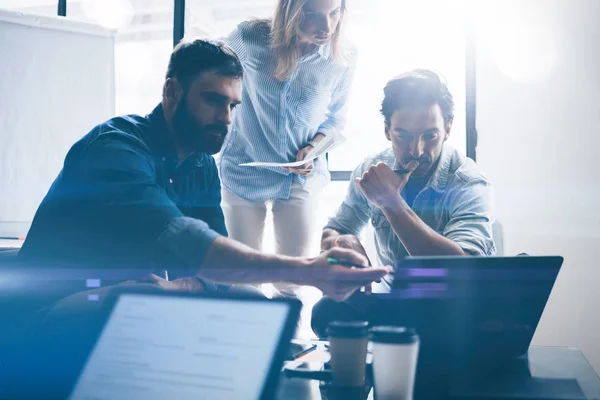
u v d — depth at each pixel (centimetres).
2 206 272
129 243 138
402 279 90
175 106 153
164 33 550
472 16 304
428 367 90
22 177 274
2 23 269
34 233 147
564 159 292
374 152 204
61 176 148
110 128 149
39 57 275
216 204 176
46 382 88
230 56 153
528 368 103
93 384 83
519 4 297
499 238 200
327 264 113
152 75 535
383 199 161
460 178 185
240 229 240
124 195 137
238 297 85
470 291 90
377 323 122
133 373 82
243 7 540
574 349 122
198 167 167
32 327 138
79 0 519
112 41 288
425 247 158
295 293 237
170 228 132
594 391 87
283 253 243
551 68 293
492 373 99
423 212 187
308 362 107
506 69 300
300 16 211
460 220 177
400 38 373
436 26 355
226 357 80
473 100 306
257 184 235
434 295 89
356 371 87
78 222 142
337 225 198
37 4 461
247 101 228
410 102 175
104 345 86
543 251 295
